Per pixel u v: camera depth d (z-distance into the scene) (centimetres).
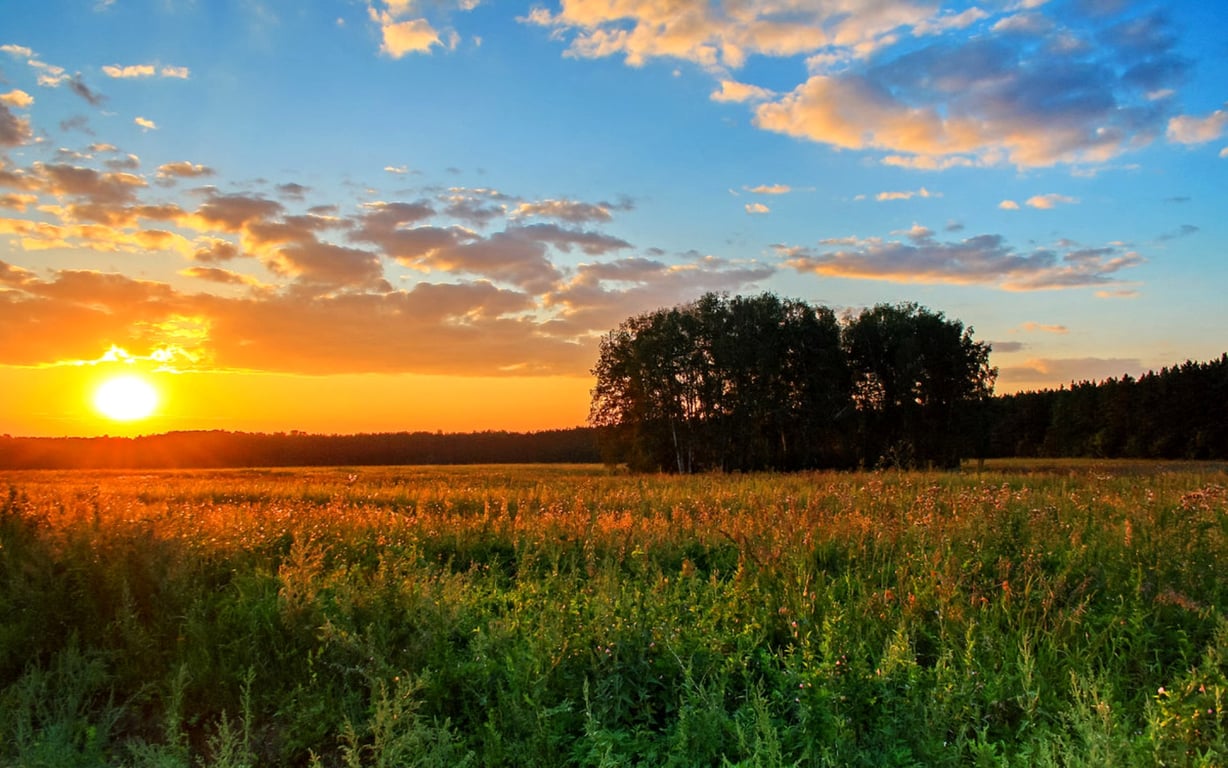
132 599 678
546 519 1188
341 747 459
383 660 561
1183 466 4700
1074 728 440
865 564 842
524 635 600
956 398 5662
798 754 442
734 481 2366
